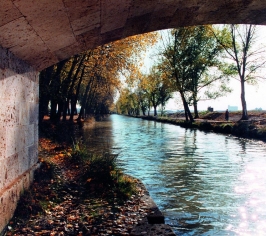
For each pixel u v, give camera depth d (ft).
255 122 86.22
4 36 13.51
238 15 21.09
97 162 26.22
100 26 17.84
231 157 43.78
